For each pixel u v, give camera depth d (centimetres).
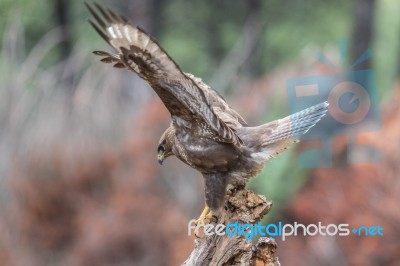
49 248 1870
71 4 3234
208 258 827
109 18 755
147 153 1878
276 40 3394
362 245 1795
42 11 3175
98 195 1883
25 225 1869
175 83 826
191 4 3516
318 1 3550
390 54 3716
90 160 1883
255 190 1880
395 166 1828
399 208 1781
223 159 902
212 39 3488
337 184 1852
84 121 1922
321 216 1836
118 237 1827
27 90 1989
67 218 1875
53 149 1898
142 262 1831
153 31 3041
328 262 1808
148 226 1833
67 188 1877
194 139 907
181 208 1847
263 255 817
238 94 2170
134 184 1866
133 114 1930
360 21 2847
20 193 1881
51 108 1950
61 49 3005
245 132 927
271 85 2009
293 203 1856
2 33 2748
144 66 787
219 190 902
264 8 3488
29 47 3161
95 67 1956
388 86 2948
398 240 1773
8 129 1920
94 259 1836
